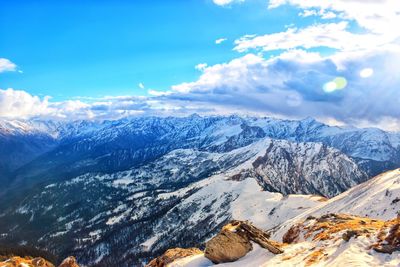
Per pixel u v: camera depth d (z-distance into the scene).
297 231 88.12
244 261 68.81
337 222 81.50
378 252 46.88
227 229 74.06
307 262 54.38
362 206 168.88
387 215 145.12
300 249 63.53
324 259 52.41
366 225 69.31
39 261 95.44
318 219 88.06
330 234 64.69
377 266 43.34
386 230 50.84
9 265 89.88
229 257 71.44
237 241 71.88
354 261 45.25
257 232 75.12
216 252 72.56
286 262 58.62
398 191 157.25
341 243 55.12
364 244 50.06
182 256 86.94
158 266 88.94
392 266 42.50
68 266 95.44
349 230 55.41
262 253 68.50
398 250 45.56
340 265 45.72
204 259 75.75
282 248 68.56
